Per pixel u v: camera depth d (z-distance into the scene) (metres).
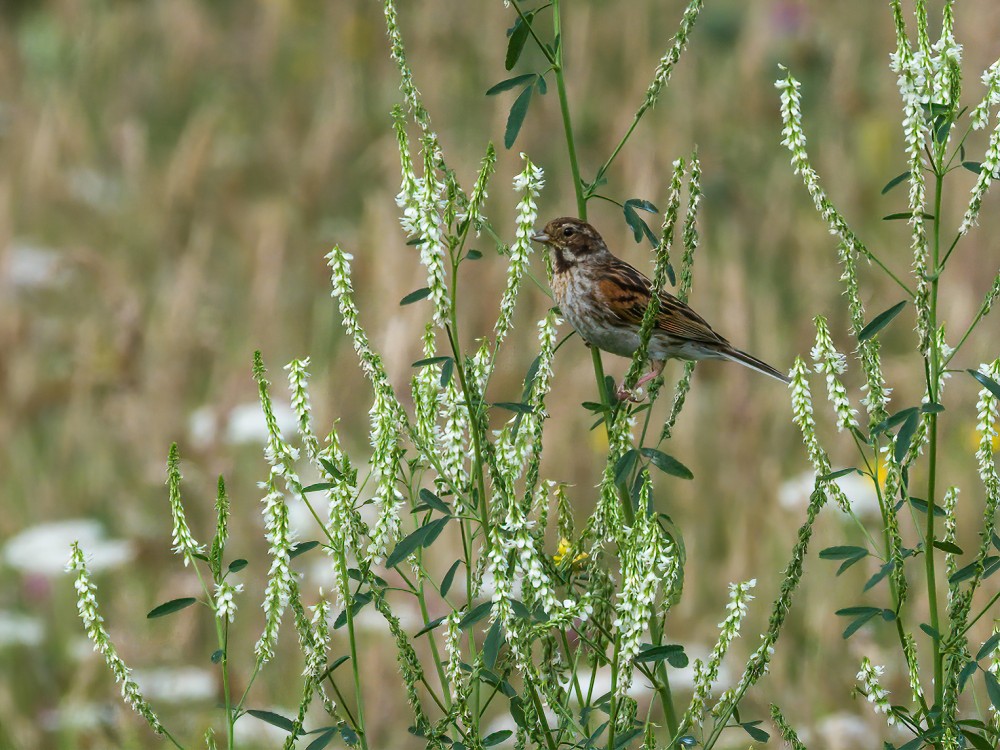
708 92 18.36
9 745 9.06
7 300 15.18
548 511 5.59
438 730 4.98
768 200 16.22
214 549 4.79
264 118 20.05
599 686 8.86
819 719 8.96
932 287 5.05
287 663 9.66
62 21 22.67
